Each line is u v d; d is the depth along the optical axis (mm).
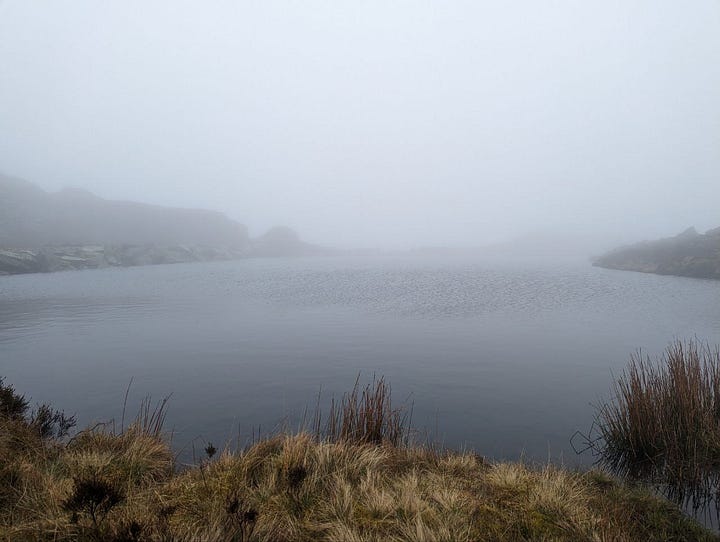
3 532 4125
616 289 39062
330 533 4480
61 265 71188
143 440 7000
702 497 6379
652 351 16688
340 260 121250
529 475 6438
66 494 4734
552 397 11609
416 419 10008
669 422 8164
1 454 5559
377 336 20219
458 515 4961
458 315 26078
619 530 4902
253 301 33188
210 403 11195
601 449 8391
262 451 6656
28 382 13094
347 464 6188
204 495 5172
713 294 34625
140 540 3822
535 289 40094
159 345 18500
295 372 14227
